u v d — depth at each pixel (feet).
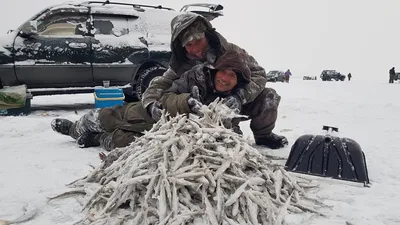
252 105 11.76
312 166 9.00
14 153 11.64
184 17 9.96
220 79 9.51
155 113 9.57
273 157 9.59
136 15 26.27
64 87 24.14
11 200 7.52
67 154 11.50
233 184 6.64
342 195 7.81
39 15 23.76
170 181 6.39
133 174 6.72
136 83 25.94
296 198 7.14
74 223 6.40
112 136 11.22
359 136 14.73
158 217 6.15
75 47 23.91
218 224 5.90
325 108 25.07
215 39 10.12
